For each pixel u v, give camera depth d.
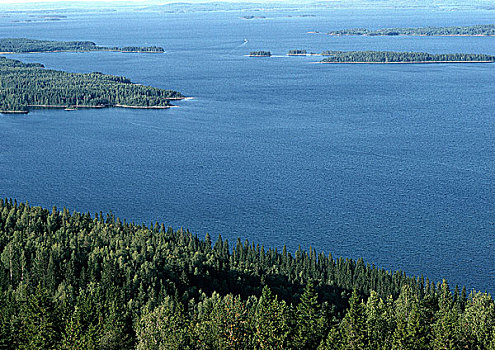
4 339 120.88
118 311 127.00
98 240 176.00
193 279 160.75
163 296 143.00
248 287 162.25
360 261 175.12
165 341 119.50
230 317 125.00
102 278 148.62
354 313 125.44
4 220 192.12
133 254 164.00
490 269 199.88
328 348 121.88
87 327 123.44
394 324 129.38
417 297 148.25
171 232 192.62
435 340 122.12
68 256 163.38
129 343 124.19
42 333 120.00
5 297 131.50
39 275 150.00
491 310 131.75
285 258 178.88
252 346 122.88
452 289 186.38
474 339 125.69
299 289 164.12
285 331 124.81
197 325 123.50
